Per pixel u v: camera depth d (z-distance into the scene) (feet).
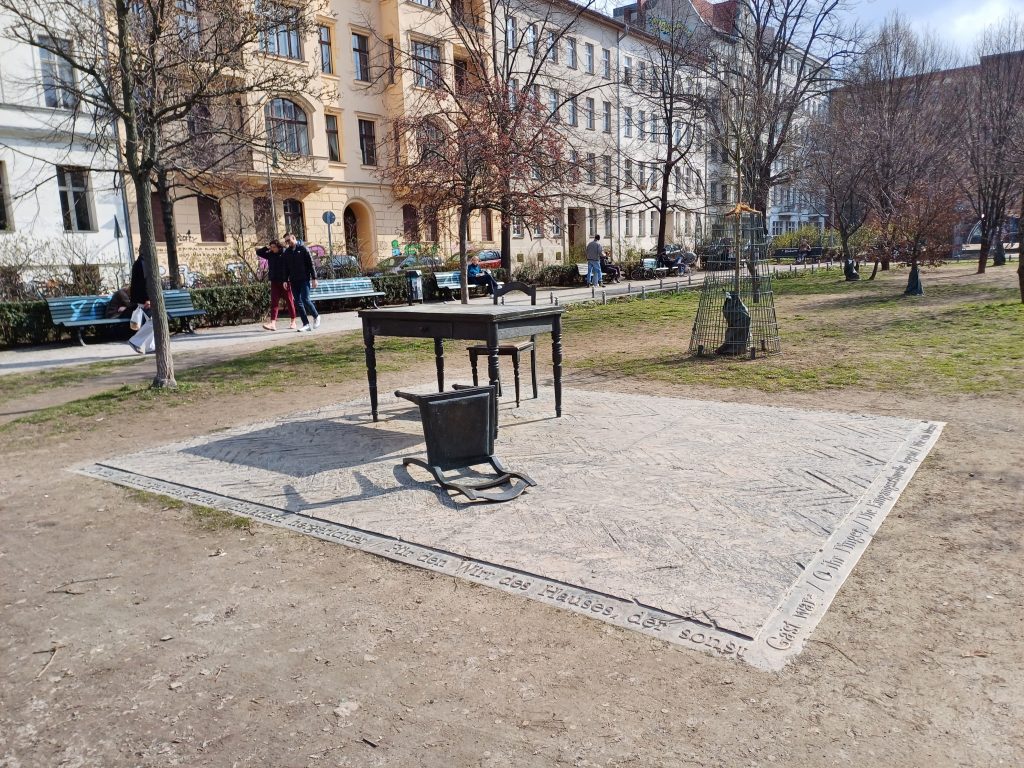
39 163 73.36
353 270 74.84
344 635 10.40
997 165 84.33
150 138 28.55
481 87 50.88
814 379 27.50
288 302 51.49
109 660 10.00
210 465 18.79
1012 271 88.02
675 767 7.48
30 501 16.92
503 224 59.82
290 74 33.58
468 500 15.25
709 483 15.74
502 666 9.45
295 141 94.63
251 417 24.73
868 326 42.52
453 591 11.52
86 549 13.92
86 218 78.48
